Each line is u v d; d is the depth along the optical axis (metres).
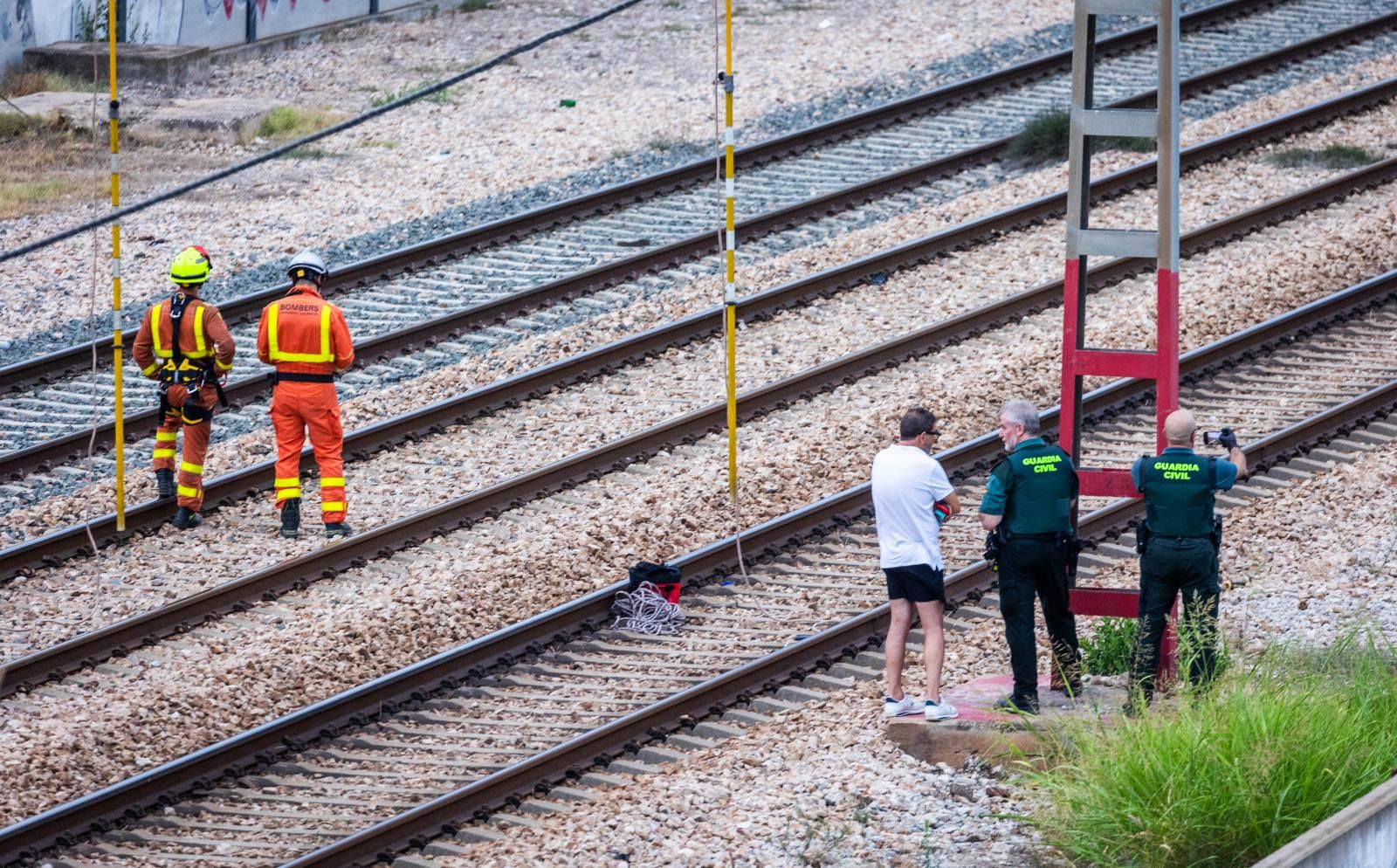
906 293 64.50
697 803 35.94
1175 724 33.06
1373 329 60.75
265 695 41.81
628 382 58.66
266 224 74.62
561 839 34.81
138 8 99.19
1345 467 51.31
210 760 38.53
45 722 40.44
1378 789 29.41
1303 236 68.38
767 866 32.78
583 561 48.00
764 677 41.81
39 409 57.34
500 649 43.72
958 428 54.75
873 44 99.25
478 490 51.31
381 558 48.75
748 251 68.75
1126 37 92.12
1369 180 72.81
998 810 34.94
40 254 71.38
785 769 37.47
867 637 43.69
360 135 87.94
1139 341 59.38
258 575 46.38
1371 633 38.66
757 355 60.09
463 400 56.03
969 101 85.06
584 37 106.44
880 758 37.62
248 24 104.81
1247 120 80.56
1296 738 32.28
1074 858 32.19
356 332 62.16
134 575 47.72
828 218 71.56
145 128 87.44
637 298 64.62
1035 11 104.25
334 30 109.19
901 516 37.72
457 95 94.81
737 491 51.34
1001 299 62.62
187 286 50.28
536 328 62.47
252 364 60.69
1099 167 75.81
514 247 70.06
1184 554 36.03
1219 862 31.03
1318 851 26.91
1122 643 41.09
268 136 88.12
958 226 68.12
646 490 51.69
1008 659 42.56
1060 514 37.06
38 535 49.53
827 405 56.84
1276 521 48.66
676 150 81.12
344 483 50.62
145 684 42.25
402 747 39.97
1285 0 99.19
